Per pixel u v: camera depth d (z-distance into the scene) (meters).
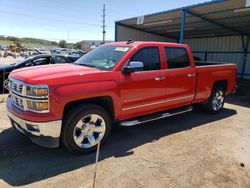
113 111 4.04
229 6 10.23
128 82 4.09
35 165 3.47
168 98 4.88
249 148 4.32
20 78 3.52
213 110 6.37
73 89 3.44
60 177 3.20
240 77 17.53
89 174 3.29
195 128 5.30
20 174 3.23
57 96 3.30
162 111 5.16
